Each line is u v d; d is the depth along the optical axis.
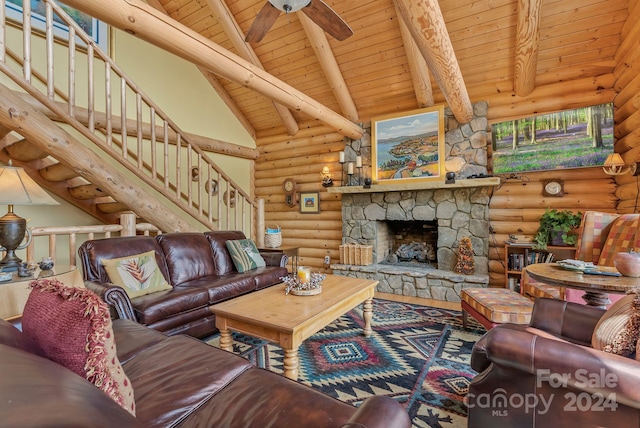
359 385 2.09
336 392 2.01
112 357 0.87
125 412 0.61
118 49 4.60
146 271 2.80
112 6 1.96
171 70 5.25
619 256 1.93
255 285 3.47
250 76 3.18
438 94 4.73
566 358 1.14
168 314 2.55
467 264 4.30
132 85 3.30
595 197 3.85
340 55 4.70
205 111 5.77
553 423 1.21
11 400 0.47
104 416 0.54
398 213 4.93
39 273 2.20
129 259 2.78
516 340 1.26
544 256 3.87
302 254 6.19
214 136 5.92
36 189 2.27
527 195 4.22
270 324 1.94
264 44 4.91
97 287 2.31
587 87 3.86
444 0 3.66
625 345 1.22
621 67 3.51
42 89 3.88
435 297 4.31
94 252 2.70
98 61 4.38
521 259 4.00
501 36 3.83
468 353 2.56
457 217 4.48
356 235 5.30
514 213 4.28
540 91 4.11
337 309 2.40
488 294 2.82
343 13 4.18
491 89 4.38
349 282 2.96
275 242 5.29
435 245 5.25
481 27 3.81
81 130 2.88
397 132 4.95
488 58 4.11
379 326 3.20
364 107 5.38
